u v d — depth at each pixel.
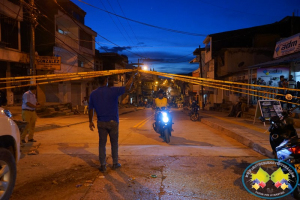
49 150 6.58
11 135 3.51
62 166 5.09
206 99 40.50
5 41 17.39
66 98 27.69
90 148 6.87
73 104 29.64
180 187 4.05
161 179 4.38
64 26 27.12
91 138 9.04
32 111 7.82
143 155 5.99
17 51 18.31
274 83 15.99
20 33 20.55
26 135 7.90
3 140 3.43
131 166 5.11
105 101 4.76
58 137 9.22
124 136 9.75
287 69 15.87
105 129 4.80
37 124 12.13
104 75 4.95
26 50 22.73
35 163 5.30
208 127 13.26
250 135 8.66
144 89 66.81
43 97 20.20
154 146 7.21
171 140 9.02
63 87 27.58
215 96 32.88
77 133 10.27
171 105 9.20
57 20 25.05
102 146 4.78
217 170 4.92
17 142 3.72
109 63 39.53
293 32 27.03
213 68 31.16
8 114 3.77
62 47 24.62
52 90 26.53
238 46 31.45
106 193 3.78
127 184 4.14
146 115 23.44
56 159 5.61
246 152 6.59
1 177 3.18
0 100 8.34
